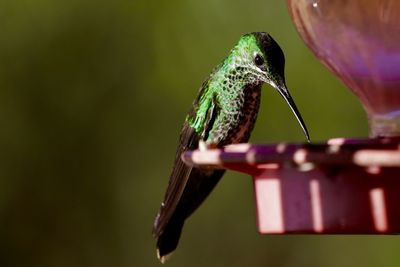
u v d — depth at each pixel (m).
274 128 12.07
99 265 13.57
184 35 12.49
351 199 5.09
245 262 13.53
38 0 12.83
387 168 4.95
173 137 12.98
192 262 13.72
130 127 13.06
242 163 5.08
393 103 5.57
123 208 13.42
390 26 5.53
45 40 12.89
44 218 13.42
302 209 5.23
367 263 12.73
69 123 13.12
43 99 13.02
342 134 11.84
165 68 12.63
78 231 13.51
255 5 12.23
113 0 12.79
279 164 5.04
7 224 13.40
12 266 13.45
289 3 6.00
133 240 13.51
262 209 5.43
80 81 12.98
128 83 12.89
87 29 12.87
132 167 13.26
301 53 11.95
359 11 5.57
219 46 12.32
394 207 5.01
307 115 11.94
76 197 13.38
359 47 5.61
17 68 12.93
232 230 13.63
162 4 12.60
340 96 11.84
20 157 13.17
